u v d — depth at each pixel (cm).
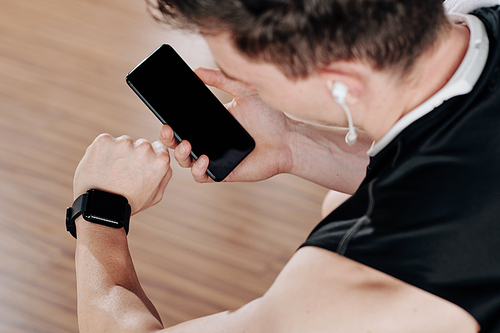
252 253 170
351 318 54
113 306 76
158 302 157
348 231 57
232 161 97
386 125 62
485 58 58
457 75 57
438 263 55
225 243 172
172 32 241
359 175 105
